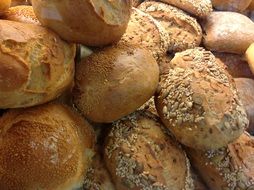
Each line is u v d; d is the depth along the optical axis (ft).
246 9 1.58
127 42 0.94
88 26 0.82
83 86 0.87
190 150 0.97
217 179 0.96
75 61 0.90
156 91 0.94
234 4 1.47
